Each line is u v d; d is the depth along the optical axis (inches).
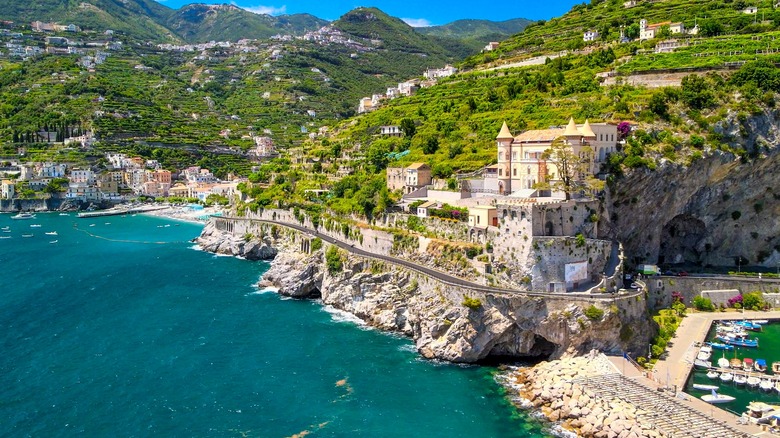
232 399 4170.8
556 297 4618.6
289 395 4220.0
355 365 4712.1
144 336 5324.8
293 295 6624.0
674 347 4761.3
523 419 3873.0
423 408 4028.1
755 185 6097.4
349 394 4232.3
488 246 5236.2
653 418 3558.1
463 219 5831.7
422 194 7007.9
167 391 4286.4
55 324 5620.1
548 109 7721.5
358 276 6008.9
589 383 4023.1
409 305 5428.2
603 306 4566.9
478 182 6545.3
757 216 6259.8
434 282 5251.0
